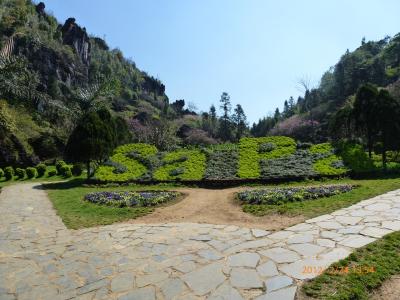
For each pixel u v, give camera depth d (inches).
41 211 505.0
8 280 241.6
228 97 3107.8
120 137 1226.6
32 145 1443.2
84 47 3262.8
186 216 433.7
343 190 484.1
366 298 177.0
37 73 2050.9
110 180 783.1
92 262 268.2
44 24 2876.5
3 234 374.9
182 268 239.5
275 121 3270.2
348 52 2778.1
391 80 2230.6
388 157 830.5
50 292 217.5
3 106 1198.9
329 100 2591.0
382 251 227.9
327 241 262.7
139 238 328.5
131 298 199.5
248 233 316.5
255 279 209.5
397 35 2647.6
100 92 1796.3
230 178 721.6
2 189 775.7
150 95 4335.6
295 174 691.4
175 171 790.5
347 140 863.7
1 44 2081.7
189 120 3324.3
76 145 837.8
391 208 347.6
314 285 191.8
